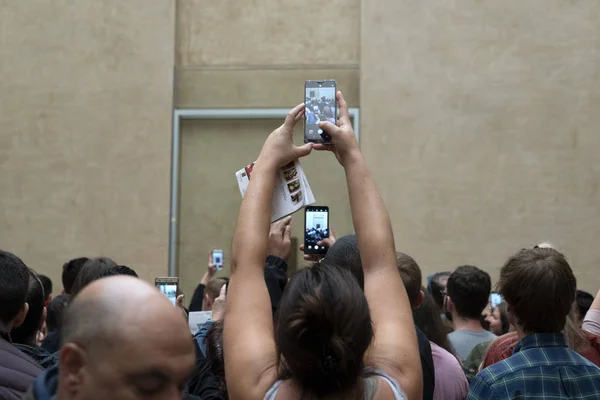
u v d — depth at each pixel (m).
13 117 9.89
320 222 3.45
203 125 9.91
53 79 9.90
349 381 1.46
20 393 2.07
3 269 2.48
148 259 9.60
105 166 9.76
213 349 2.68
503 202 9.35
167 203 9.66
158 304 1.21
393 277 1.72
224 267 9.67
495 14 9.54
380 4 9.67
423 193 9.44
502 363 2.38
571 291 2.38
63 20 9.95
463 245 9.34
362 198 1.81
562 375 2.32
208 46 9.98
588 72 9.40
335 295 1.47
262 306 1.66
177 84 9.91
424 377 2.63
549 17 9.48
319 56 9.86
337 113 2.17
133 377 1.16
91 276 3.29
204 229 9.75
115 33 9.89
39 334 3.96
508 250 9.30
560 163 9.34
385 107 9.56
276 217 1.94
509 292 2.42
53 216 9.75
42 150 9.84
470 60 9.52
